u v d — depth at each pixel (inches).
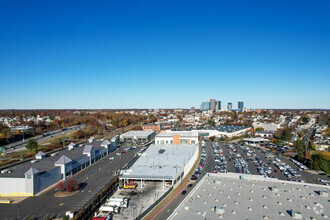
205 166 4333.2
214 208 1662.2
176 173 3218.5
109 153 5393.7
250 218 1513.3
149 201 2704.2
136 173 3221.0
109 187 2923.2
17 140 6663.4
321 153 4616.1
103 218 2245.3
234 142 7130.9
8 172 3105.3
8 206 2551.7
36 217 2298.2
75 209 2444.6
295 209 1646.2
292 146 6318.9
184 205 1712.6
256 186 2112.5
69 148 4820.4
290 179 3609.7
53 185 3184.1
